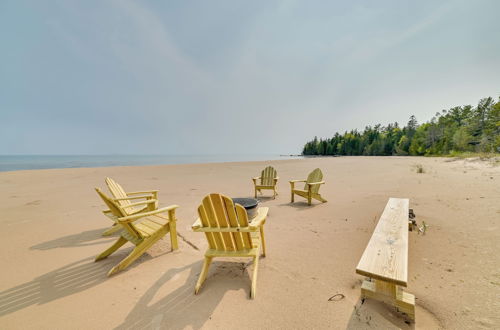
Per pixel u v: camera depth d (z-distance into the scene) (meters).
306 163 17.80
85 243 2.92
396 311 1.50
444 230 2.83
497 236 2.55
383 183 6.80
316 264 2.25
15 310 1.67
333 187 6.58
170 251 2.64
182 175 10.40
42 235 3.19
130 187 7.17
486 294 1.65
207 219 1.94
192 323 1.51
